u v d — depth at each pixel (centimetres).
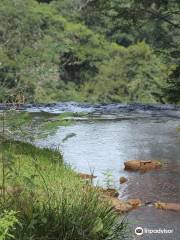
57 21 7306
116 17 3369
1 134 663
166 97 3456
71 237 598
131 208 858
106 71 7562
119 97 7512
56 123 677
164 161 1320
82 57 7338
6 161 645
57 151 1214
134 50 7569
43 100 6228
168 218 805
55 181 858
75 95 7094
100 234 629
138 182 1066
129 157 1370
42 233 590
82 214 629
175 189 1008
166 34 3631
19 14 6662
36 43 6225
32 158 980
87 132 1867
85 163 1267
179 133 1870
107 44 7775
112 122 2255
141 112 2812
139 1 3297
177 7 3394
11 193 664
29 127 689
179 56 3506
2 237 488
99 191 730
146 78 7481
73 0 8112
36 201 644
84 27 7538
